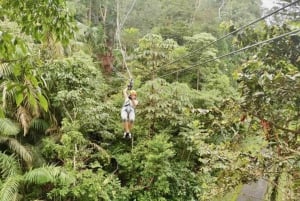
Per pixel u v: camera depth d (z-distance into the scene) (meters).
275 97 3.90
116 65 17.53
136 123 12.83
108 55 16.94
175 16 24.17
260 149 5.37
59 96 10.88
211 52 17.34
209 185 7.05
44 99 2.05
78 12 19.75
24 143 10.77
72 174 9.32
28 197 9.36
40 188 9.63
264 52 4.82
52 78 11.24
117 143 12.78
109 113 12.73
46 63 10.98
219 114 4.72
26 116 10.41
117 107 13.32
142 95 12.86
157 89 12.84
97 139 12.64
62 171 9.21
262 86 3.82
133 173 11.89
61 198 9.53
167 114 12.60
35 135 11.18
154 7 25.05
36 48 10.86
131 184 11.52
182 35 20.94
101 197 10.03
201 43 17.92
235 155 5.36
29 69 2.07
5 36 2.06
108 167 12.12
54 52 11.48
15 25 7.64
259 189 10.52
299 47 4.82
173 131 13.02
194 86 17.92
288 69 4.45
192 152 13.01
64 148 10.01
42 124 11.10
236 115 4.52
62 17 2.65
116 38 20.45
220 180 5.71
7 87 2.05
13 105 10.33
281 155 4.48
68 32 2.73
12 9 2.62
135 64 15.57
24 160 10.20
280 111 4.29
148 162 11.28
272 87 3.81
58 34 2.71
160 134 12.20
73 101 11.40
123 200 10.84
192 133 11.64
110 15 21.12
